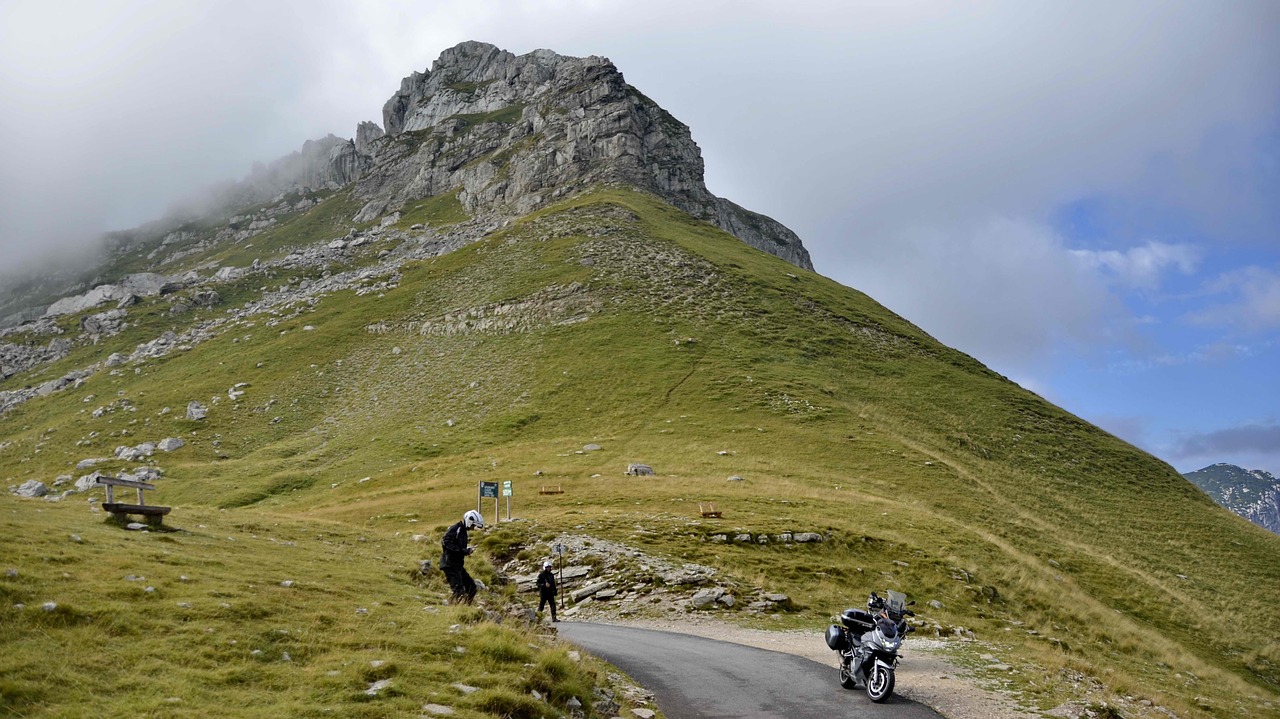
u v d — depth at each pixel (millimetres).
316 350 119375
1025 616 35625
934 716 14016
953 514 53719
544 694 12023
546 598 25531
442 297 130875
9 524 18250
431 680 11250
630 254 132375
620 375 91688
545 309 115000
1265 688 36188
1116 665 30375
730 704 14727
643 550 36125
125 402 109812
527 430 81500
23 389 143375
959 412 85500
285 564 19406
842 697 15430
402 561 24609
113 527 21125
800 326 108375
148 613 12391
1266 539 63531
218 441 92375
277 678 10555
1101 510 64938
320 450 85750
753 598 29734
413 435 84938
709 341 100312
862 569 36781
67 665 9891
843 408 80125
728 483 55062
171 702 9219
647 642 22047
